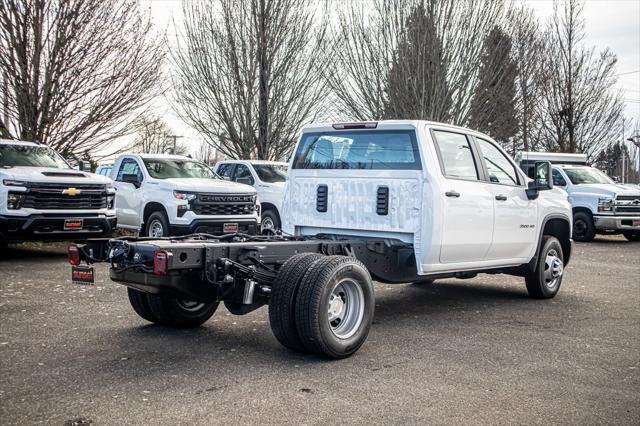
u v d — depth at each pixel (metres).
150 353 5.71
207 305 6.84
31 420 4.10
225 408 4.36
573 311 8.05
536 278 8.73
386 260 6.90
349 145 7.34
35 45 15.90
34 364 5.33
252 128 23.28
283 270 5.58
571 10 29.70
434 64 21.81
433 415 4.30
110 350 5.80
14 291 8.64
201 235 6.32
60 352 5.71
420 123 6.86
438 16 21.89
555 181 19.69
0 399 4.48
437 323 7.22
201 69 23.03
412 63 22.02
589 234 18.69
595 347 6.20
